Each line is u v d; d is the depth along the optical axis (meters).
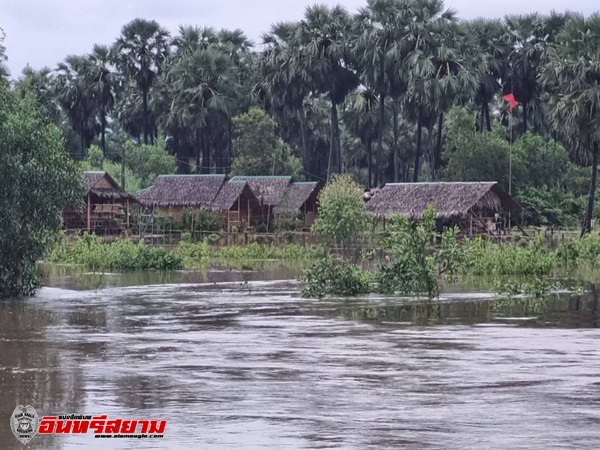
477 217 169.00
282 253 153.88
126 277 112.56
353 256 150.50
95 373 47.16
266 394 42.25
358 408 39.59
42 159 85.81
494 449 33.75
